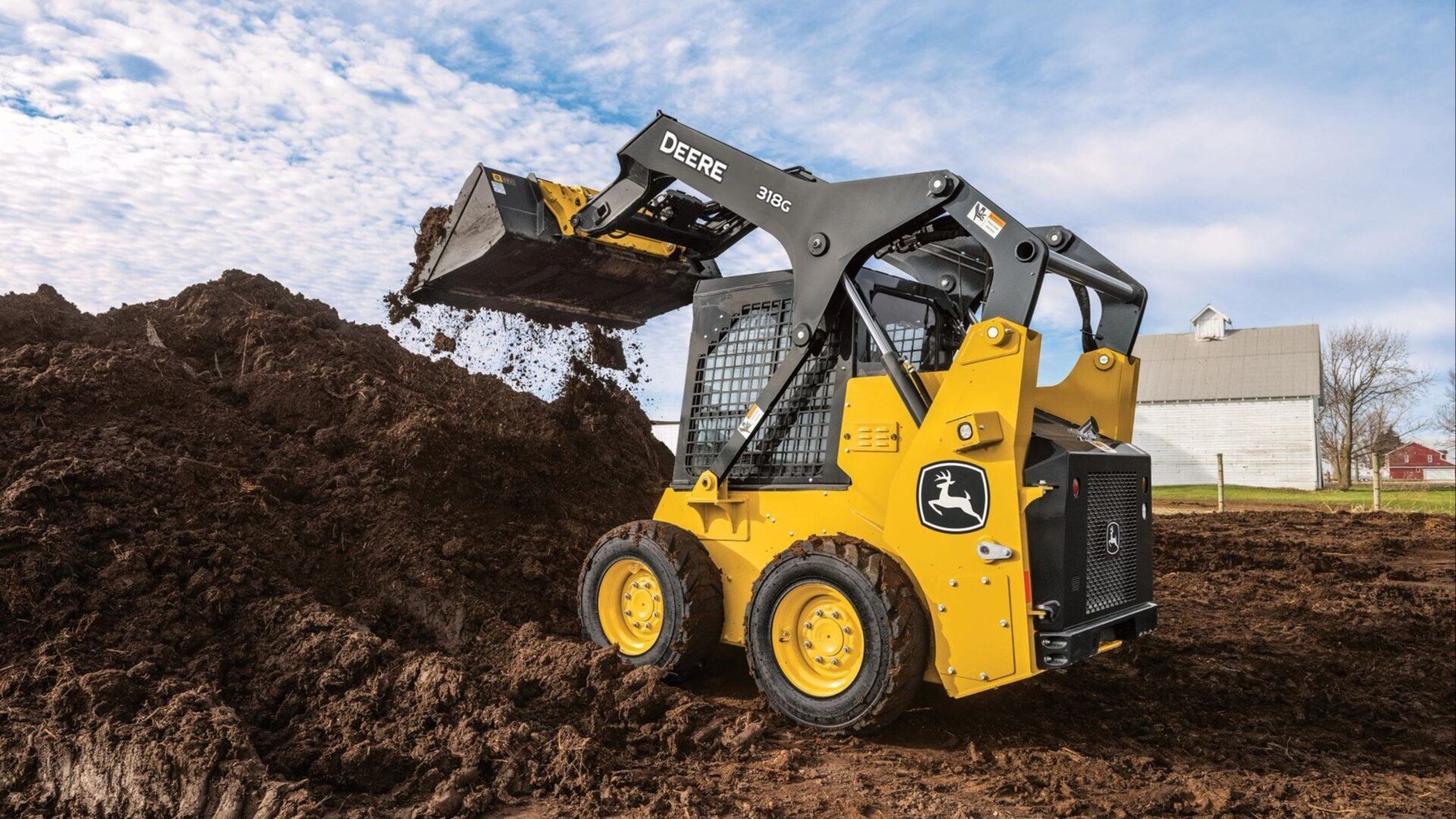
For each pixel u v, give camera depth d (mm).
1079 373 4973
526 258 6473
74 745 3455
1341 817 3553
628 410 9297
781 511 4758
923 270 5691
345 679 4219
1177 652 6129
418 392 7980
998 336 3918
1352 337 43406
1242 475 37531
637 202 5848
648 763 3812
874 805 3449
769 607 4367
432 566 5668
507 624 5383
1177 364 39969
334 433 6703
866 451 4469
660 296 7055
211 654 4332
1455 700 5285
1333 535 13656
